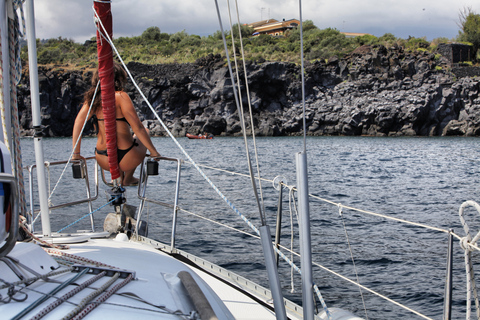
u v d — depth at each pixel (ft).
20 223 5.33
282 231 31.09
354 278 22.00
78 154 11.60
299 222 3.84
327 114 227.40
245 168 89.04
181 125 241.14
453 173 83.61
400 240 30.17
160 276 4.74
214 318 3.42
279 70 231.30
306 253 3.82
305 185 3.80
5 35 5.76
